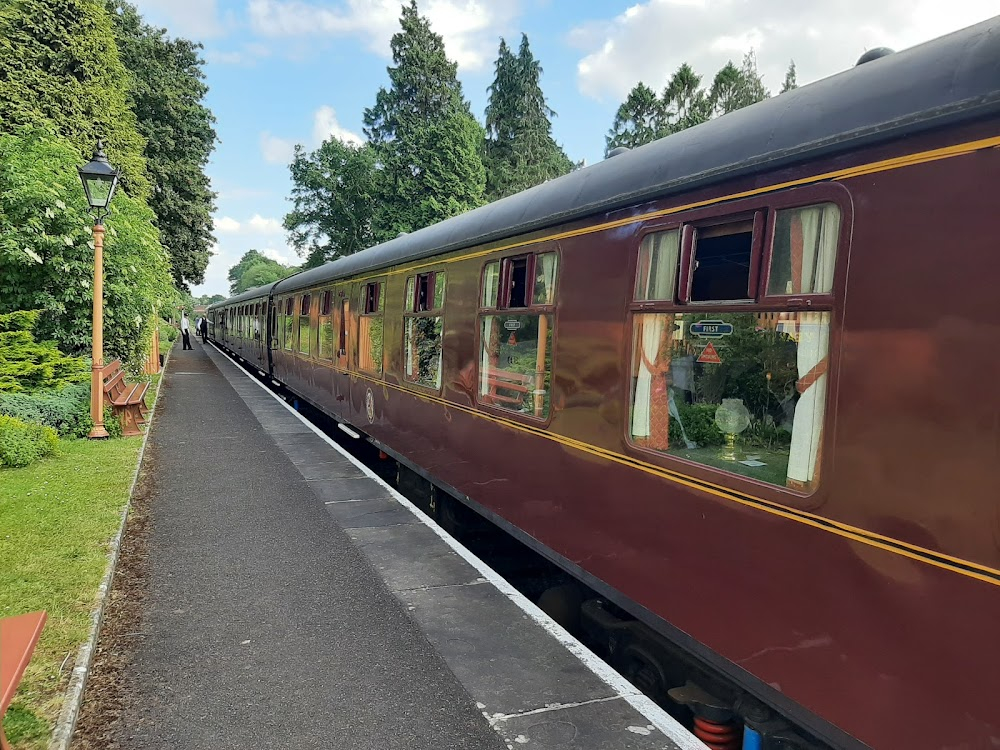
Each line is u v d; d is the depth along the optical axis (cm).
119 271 1037
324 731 287
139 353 1338
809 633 246
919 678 208
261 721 294
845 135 237
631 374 347
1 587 404
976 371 196
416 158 3155
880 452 222
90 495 598
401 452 719
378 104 3850
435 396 619
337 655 352
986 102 197
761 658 267
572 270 399
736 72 3694
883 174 226
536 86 4338
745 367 279
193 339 4850
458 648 360
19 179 877
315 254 3803
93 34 1342
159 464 770
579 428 391
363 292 870
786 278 261
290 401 1527
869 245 229
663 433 325
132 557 487
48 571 430
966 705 196
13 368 875
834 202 243
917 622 209
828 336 243
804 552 248
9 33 1259
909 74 226
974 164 201
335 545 518
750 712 285
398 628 383
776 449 263
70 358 944
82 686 309
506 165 4106
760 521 267
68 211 918
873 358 225
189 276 2553
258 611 402
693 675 325
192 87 2452
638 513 341
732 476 281
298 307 1325
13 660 214
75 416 867
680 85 3756
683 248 311
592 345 378
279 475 732
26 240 896
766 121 278
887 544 219
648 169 341
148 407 1160
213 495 649
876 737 221
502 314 488
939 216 209
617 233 360
